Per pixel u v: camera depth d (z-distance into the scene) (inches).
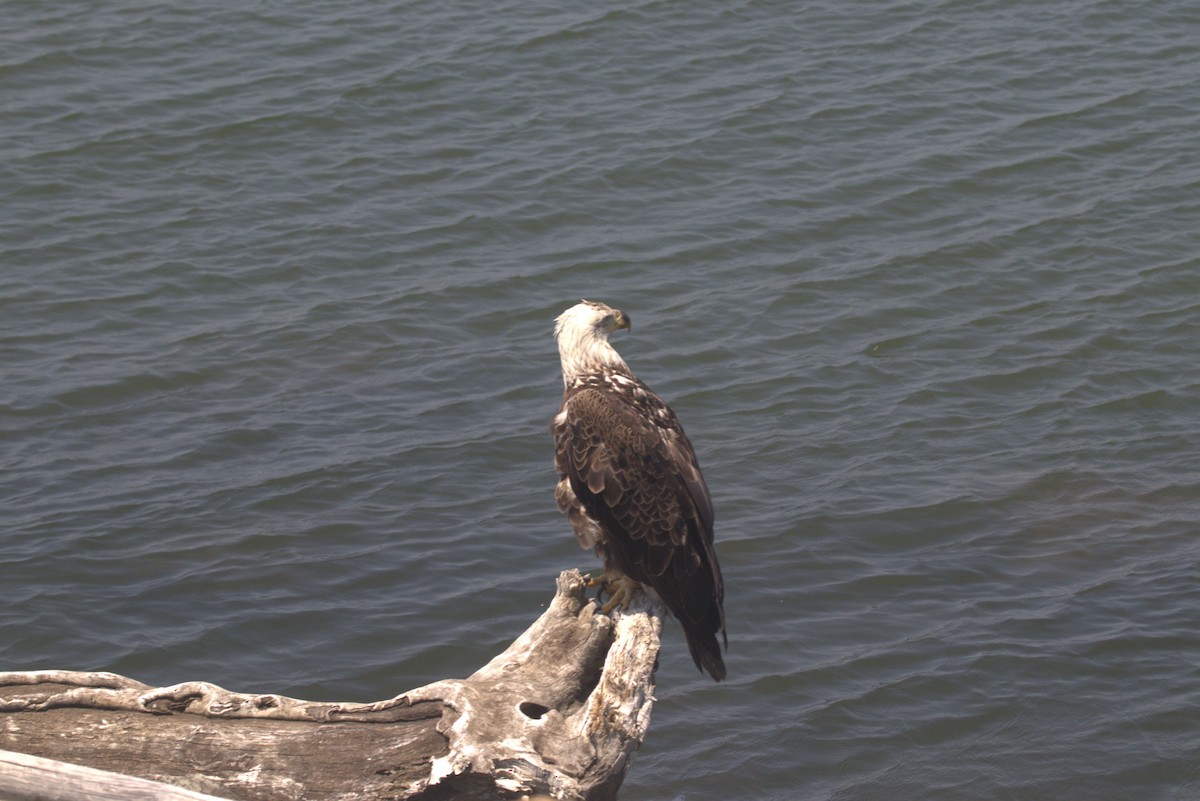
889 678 549.3
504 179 930.7
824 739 518.0
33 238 859.4
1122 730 522.6
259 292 821.2
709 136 979.9
